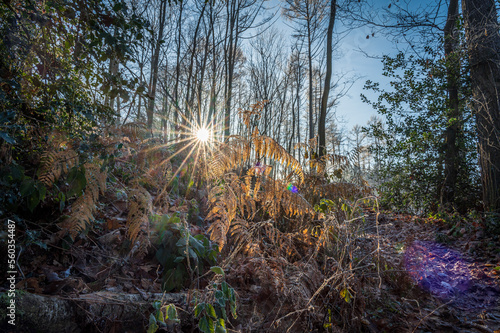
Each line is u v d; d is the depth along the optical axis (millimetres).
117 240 2387
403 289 2711
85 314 1514
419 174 9289
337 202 2746
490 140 6121
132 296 1780
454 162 8734
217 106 12898
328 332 1938
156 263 2293
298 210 2301
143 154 2188
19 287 1585
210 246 2307
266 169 2215
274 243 2281
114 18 2270
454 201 8516
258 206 2818
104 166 2053
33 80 2143
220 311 1551
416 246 3068
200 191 3305
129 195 2006
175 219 2326
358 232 2602
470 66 6723
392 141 9914
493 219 5070
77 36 2355
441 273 3402
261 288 2039
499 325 2410
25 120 2115
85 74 2439
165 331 1648
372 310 2318
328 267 2279
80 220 1979
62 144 2117
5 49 1945
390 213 8352
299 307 1838
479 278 3381
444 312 2527
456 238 5098
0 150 1810
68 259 2082
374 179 10164
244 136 2172
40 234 2012
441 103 9031
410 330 2131
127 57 2453
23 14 1994
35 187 1889
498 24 6152
